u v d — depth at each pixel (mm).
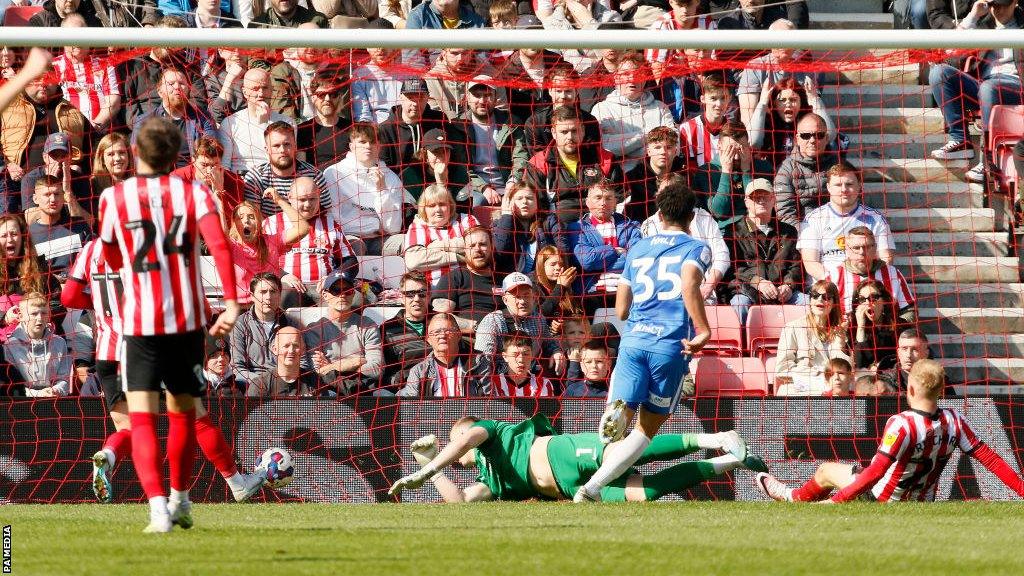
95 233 36719
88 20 41969
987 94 42750
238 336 33031
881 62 35250
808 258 38250
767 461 30453
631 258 25297
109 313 22234
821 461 30469
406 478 26203
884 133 45156
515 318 34438
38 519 20938
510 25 42156
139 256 16734
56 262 35875
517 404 30469
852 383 32969
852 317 35312
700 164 40031
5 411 29562
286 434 30109
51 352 33375
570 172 39094
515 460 27469
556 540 17078
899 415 23844
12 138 38719
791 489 26188
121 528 18703
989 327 40656
